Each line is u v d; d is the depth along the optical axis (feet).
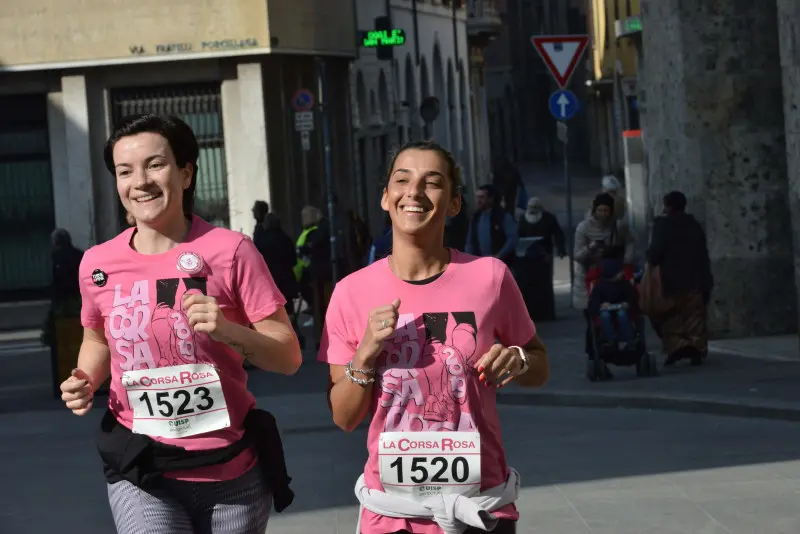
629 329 57.88
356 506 38.34
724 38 69.00
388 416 19.22
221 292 20.52
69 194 108.99
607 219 75.15
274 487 20.84
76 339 67.77
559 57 86.53
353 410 19.30
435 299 19.36
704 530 33.50
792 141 61.05
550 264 84.33
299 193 116.67
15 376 75.46
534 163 321.73
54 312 67.77
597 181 271.90
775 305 68.69
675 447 44.68
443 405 19.19
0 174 109.09
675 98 70.79
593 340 57.98
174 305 20.31
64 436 54.39
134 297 20.40
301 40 113.91
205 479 20.40
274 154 113.09
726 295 68.90
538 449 45.70
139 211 20.53
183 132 20.83
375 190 152.66
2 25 108.68
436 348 19.20
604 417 51.70
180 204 20.72
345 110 126.93
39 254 108.99
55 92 109.19
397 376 19.16
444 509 19.03
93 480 44.50
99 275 20.53
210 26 109.19
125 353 20.38
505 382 19.31
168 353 20.31
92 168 109.19
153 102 110.83
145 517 20.45
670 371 59.77
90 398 20.84
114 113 110.63
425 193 19.31
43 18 108.58
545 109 333.21
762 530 33.24
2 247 108.78
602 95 243.40
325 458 46.42
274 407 57.67
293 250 81.10
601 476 40.60
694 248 60.64
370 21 154.30
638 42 84.07
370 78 153.48
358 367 18.95
